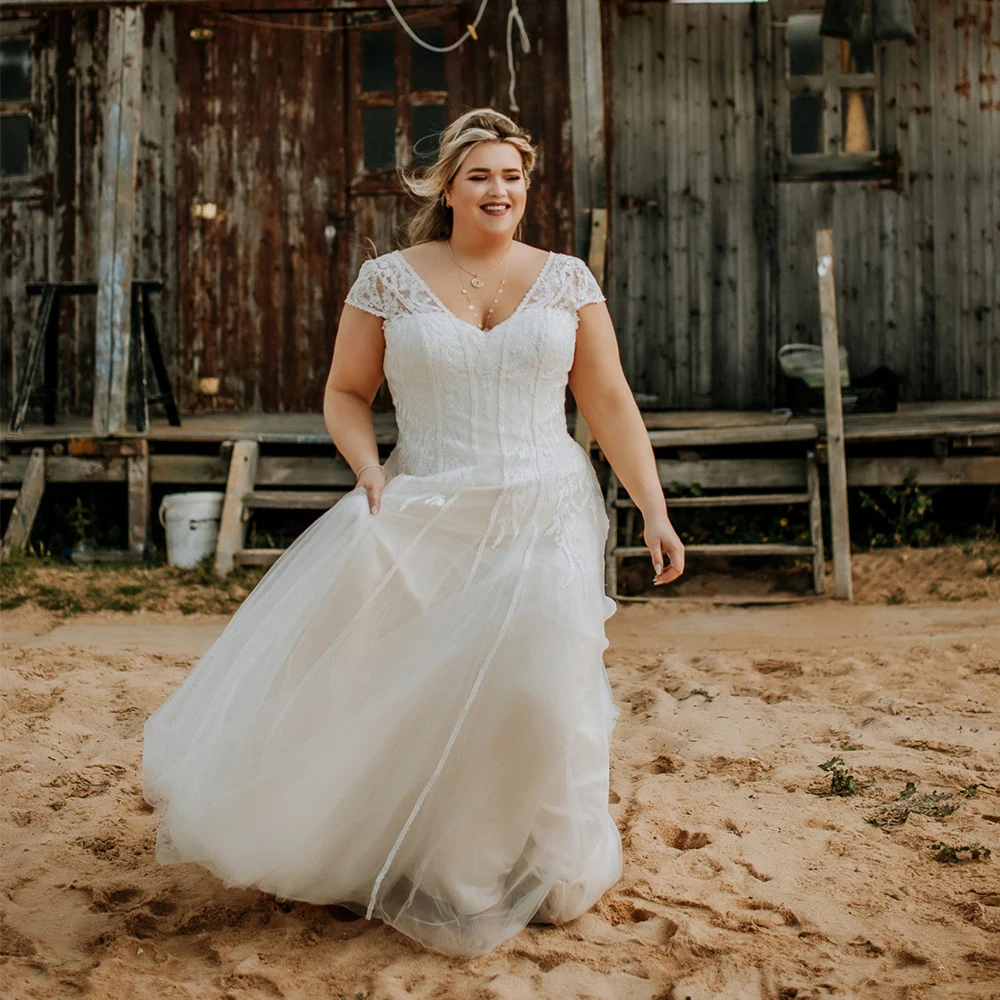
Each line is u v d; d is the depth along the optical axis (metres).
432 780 2.74
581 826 2.92
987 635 6.11
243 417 9.86
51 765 4.16
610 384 3.16
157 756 3.04
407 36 10.05
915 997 2.52
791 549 7.56
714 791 3.86
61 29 10.23
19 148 10.48
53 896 3.11
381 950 2.78
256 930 2.90
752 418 9.01
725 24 9.98
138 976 2.64
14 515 8.38
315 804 2.77
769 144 9.96
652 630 6.66
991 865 3.21
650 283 10.07
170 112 10.13
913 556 7.89
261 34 10.09
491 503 2.93
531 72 10.00
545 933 2.86
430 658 2.79
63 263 10.27
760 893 3.06
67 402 10.34
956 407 9.49
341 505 2.98
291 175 10.13
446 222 3.18
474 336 2.98
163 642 6.31
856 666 5.50
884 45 9.94
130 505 8.53
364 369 3.17
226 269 10.16
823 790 3.84
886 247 10.00
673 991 2.56
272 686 2.83
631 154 10.04
